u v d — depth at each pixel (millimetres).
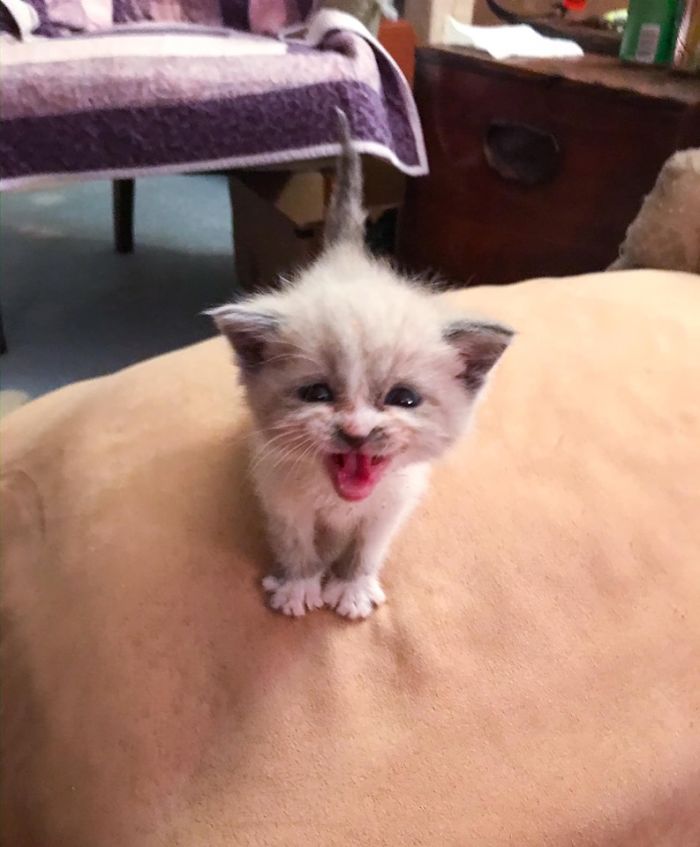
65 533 252
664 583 246
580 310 352
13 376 525
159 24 529
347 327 208
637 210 446
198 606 231
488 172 507
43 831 202
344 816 197
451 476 270
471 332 217
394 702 216
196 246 736
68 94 414
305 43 506
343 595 236
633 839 208
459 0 603
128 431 282
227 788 200
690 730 219
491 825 198
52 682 222
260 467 229
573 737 214
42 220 775
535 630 232
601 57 517
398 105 500
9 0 458
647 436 290
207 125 438
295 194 514
